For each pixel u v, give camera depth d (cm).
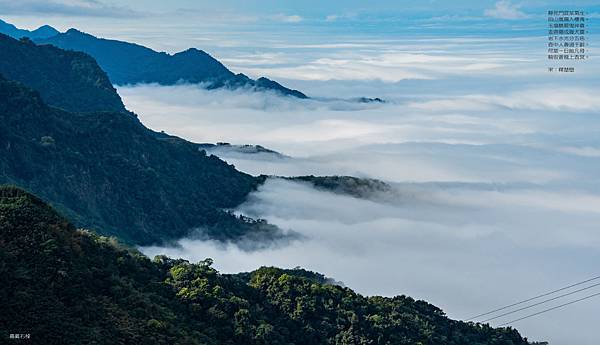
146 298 6606
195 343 6047
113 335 5619
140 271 7394
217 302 7312
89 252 6856
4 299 5469
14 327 5272
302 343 7650
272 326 7462
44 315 5475
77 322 5588
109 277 6488
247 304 7625
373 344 7825
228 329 6931
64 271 5981
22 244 6075
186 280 7606
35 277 5800
